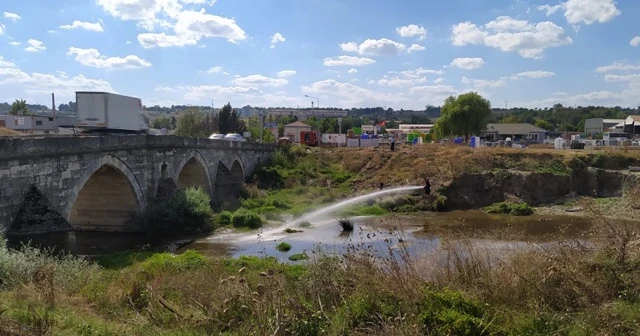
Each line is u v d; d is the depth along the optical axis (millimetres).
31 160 18469
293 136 94188
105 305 10914
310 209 37625
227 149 43281
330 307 9242
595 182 46688
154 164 29656
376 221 34344
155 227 28312
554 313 8695
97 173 26656
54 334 8109
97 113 31250
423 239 24328
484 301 9195
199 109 85375
